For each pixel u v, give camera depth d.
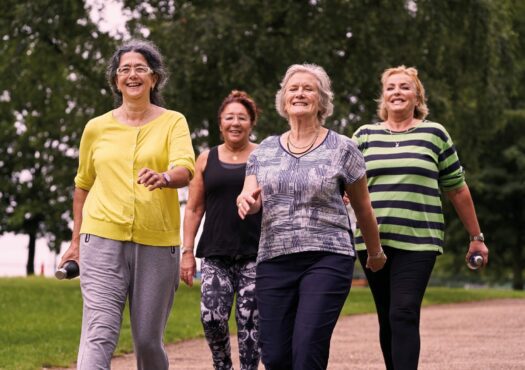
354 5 24.44
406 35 25.73
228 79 24.62
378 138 6.87
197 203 7.40
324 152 5.43
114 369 9.40
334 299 5.24
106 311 5.64
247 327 7.07
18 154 37.62
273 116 23.33
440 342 12.05
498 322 15.54
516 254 41.09
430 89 25.34
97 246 5.73
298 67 5.59
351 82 25.42
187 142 5.81
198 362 10.11
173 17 24.70
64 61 25.95
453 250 41.25
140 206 5.74
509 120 37.56
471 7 26.39
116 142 5.84
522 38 32.81
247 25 24.34
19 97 27.38
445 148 6.85
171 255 5.83
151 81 5.98
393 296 6.53
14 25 24.64
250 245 7.07
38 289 22.86
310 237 5.32
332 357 10.39
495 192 38.72
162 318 5.84
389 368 6.88
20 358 9.88
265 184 5.42
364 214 5.63
